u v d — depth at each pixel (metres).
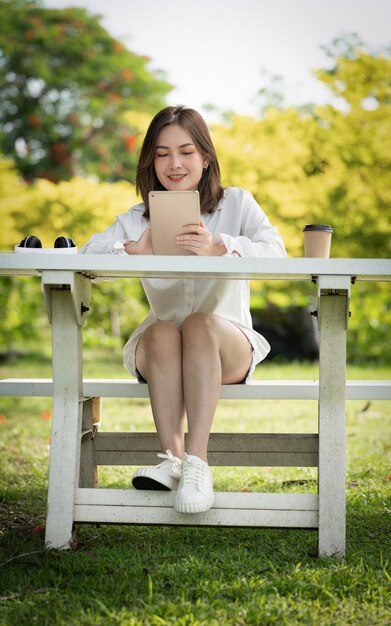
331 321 2.84
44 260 2.73
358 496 3.79
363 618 2.32
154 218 2.88
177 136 3.27
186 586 2.53
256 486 4.14
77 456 2.93
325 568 2.67
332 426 2.84
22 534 3.20
